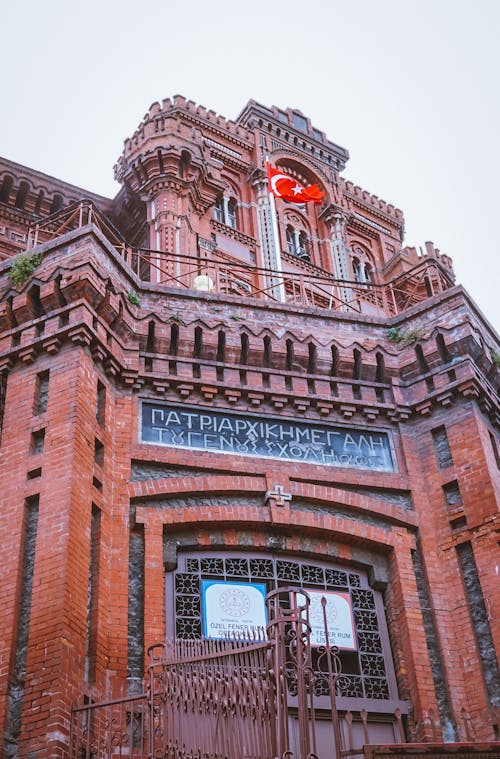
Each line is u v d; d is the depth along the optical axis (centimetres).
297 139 3819
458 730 1725
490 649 1809
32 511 1722
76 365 1872
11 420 1850
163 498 1877
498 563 1867
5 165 3066
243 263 3181
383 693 1798
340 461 2042
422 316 2252
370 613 1902
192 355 2083
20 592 1620
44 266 2023
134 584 1752
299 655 1352
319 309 2233
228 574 1862
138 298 2108
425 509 2009
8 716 1485
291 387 2111
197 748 1341
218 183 3225
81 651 1566
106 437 1875
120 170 3231
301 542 1930
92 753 1458
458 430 2070
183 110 3509
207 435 1988
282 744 1294
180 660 1427
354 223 3734
